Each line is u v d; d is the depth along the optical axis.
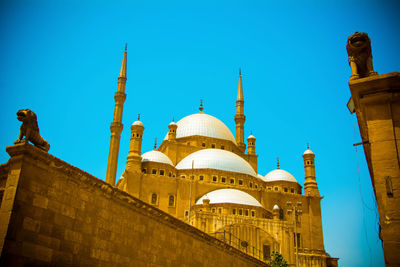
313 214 91.38
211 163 91.19
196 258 29.17
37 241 15.80
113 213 20.81
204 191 85.75
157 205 81.50
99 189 19.80
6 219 14.73
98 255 19.12
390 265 15.79
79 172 18.38
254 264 40.41
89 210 19.02
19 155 15.75
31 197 15.82
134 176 82.12
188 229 28.33
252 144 110.69
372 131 17.94
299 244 88.00
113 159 85.25
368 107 18.39
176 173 90.44
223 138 105.94
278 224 73.06
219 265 32.97
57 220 16.97
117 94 91.94
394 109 18.02
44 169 16.66
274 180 98.56
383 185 16.97
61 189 17.45
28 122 16.33
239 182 90.94
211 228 70.00
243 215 77.06
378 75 18.23
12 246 14.66
